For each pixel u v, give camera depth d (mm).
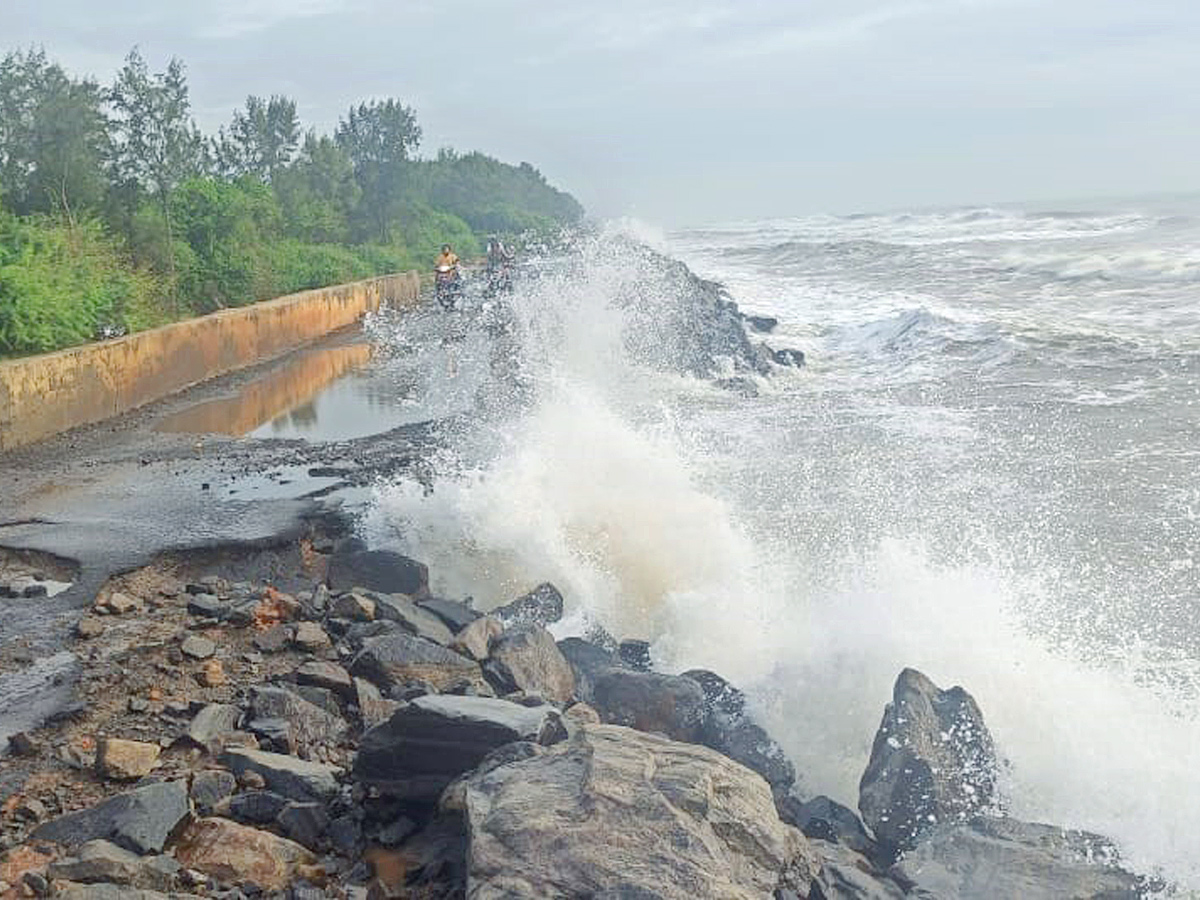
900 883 4750
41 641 7336
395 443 13555
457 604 7969
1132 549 8969
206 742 5629
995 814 5473
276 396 18594
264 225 35219
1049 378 17156
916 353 21031
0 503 11242
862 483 11500
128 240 25922
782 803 5707
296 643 7102
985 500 10625
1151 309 24484
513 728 5023
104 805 4727
